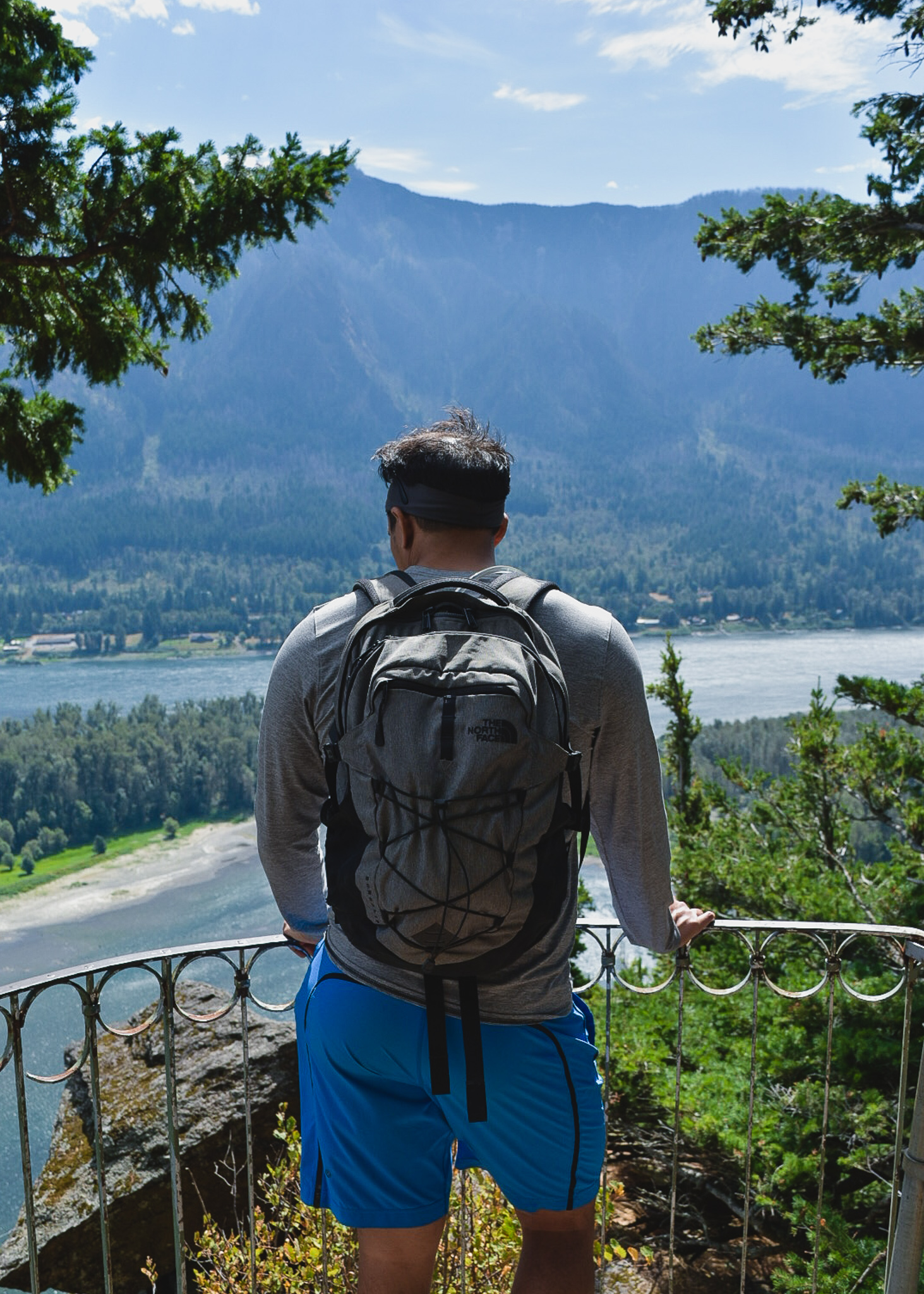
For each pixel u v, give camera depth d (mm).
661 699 11703
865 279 8336
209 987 5141
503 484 1258
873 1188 5309
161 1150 4184
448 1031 1109
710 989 2008
